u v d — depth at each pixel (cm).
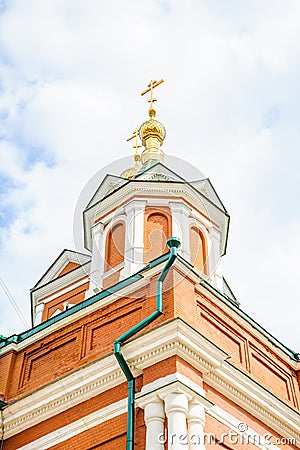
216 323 1449
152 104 2630
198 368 1286
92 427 1320
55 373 1490
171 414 1174
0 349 1641
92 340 1479
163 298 1382
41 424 1424
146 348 1288
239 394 1371
